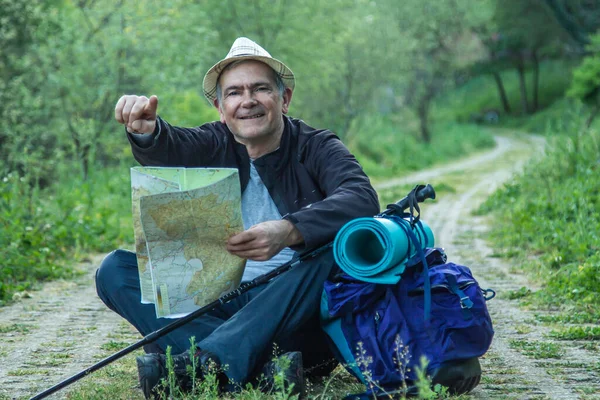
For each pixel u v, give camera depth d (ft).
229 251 12.37
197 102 82.07
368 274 12.53
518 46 257.14
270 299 13.06
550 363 16.58
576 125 50.85
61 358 17.62
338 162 14.17
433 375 12.34
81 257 35.09
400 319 12.56
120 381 15.06
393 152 141.90
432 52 173.17
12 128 57.72
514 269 30.71
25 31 60.03
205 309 12.64
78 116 64.80
